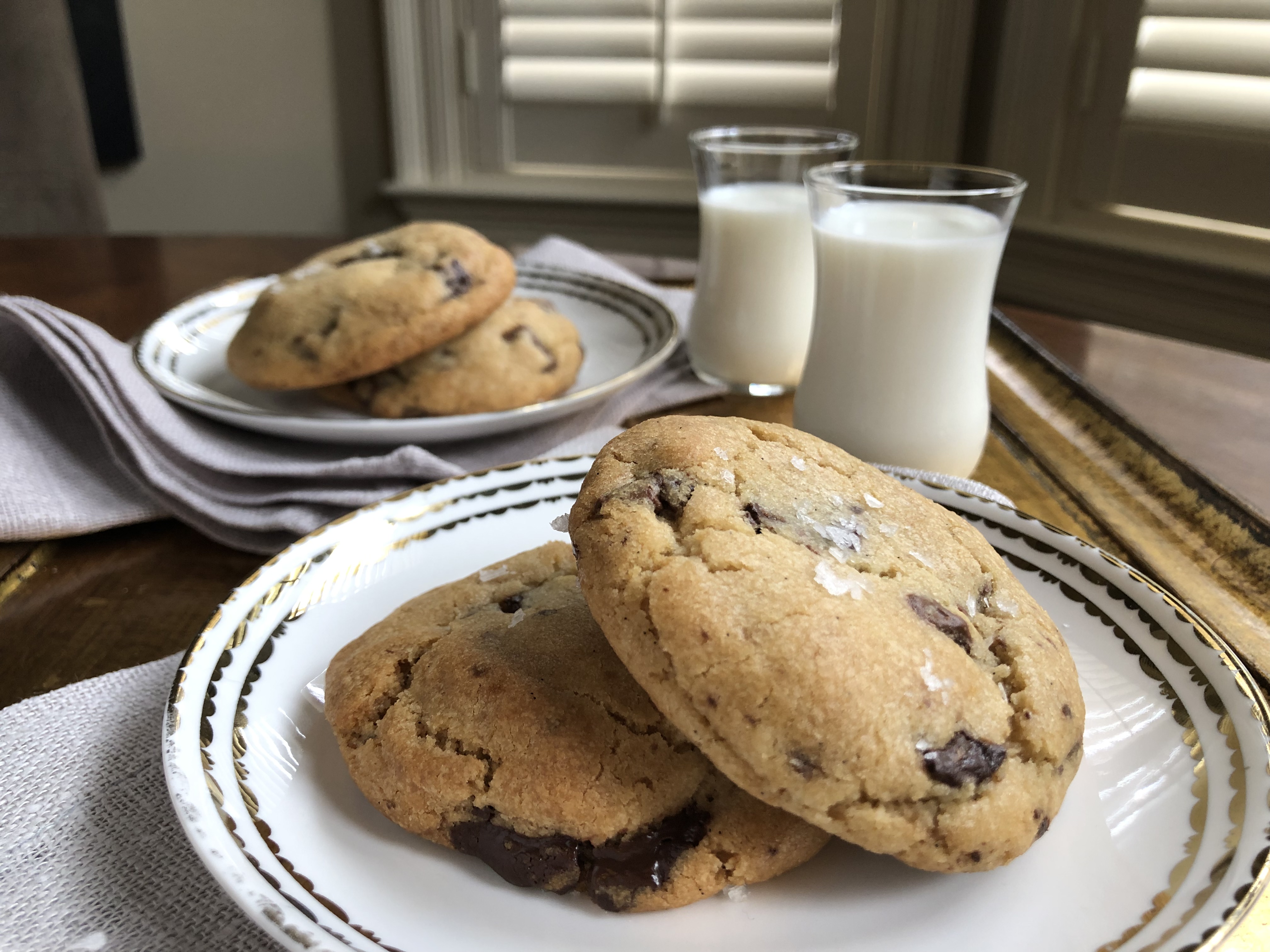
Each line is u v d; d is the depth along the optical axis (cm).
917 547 19
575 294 42
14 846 17
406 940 15
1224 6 56
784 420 34
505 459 31
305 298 33
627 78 73
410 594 23
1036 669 18
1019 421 33
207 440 29
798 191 35
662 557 17
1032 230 66
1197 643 20
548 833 17
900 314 28
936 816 16
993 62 66
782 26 69
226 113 80
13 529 25
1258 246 57
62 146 71
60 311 31
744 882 17
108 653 22
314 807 18
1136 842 17
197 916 16
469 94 76
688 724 16
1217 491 27
